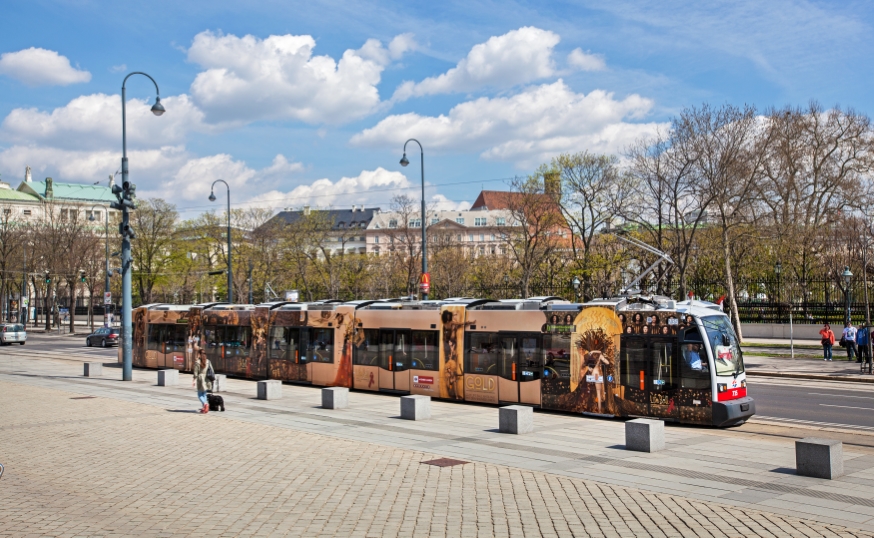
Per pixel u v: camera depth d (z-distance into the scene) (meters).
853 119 60.84
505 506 10.87
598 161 54.44
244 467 13.84
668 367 19.66
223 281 76.94
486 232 125.75
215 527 9.94
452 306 25.09
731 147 43.59
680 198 44.56
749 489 11.88
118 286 98.81
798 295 52.75
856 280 51.56
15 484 12.64
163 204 74.19
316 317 30.27
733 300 45.28
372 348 27.92
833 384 29.19
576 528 9.72
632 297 21.12
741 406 19.03
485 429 18.42
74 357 47.16
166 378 29.30
